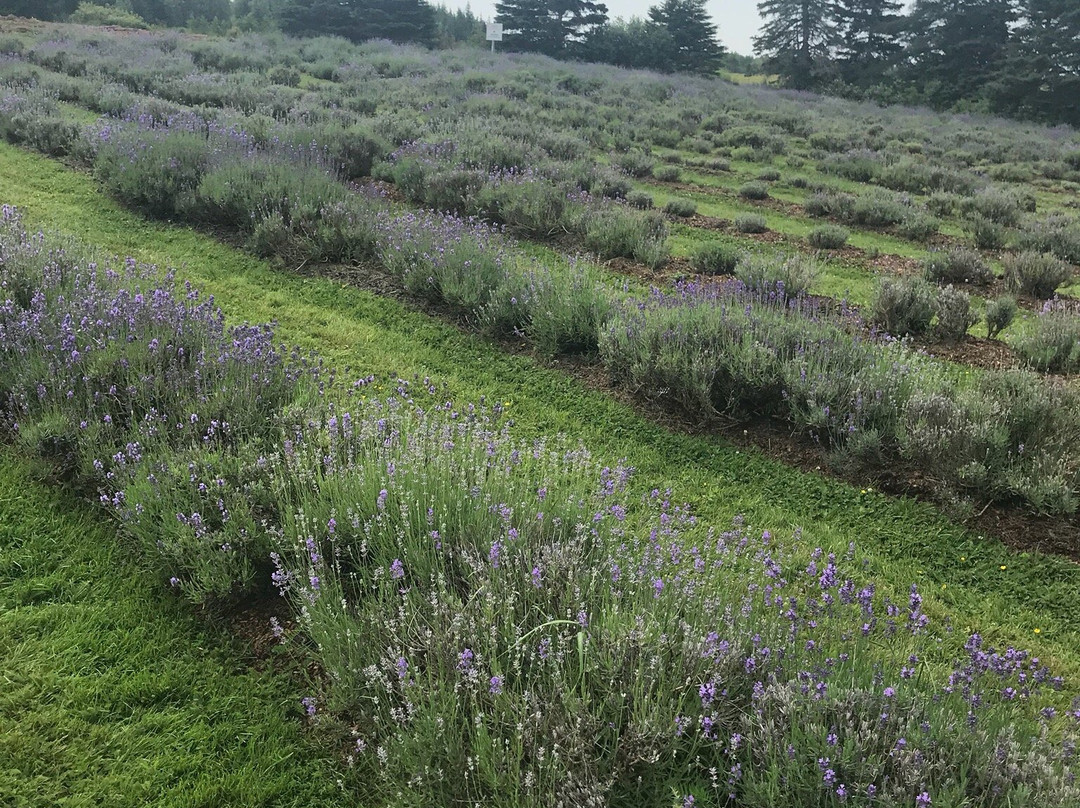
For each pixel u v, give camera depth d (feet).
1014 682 12.60
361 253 34.09
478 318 28.71
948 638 15.29
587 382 25.45
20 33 121.80
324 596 12.92
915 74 198.80
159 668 12.60
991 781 9.78
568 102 104.17
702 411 23.25
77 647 12.71
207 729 11.60
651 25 229.45
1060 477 18.30
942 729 10.50
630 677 11.39
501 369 26.25
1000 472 19.07
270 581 14.30
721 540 15.07
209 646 13.16
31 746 10.96
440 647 11.55
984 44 188.14
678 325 24.17
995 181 81.51
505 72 130.52
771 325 24.45
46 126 48.93
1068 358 27.63
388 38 203.10
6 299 21.21
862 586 16.71
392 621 12.01
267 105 72.54
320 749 11.47
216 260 33.40
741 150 84.53
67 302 21.68
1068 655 15.24
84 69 88.02
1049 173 87.86
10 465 16.80
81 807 10.23
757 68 285.23
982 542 18.30
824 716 10.77
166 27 193.77
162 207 38.37
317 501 15.10
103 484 16.12
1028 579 17.29
